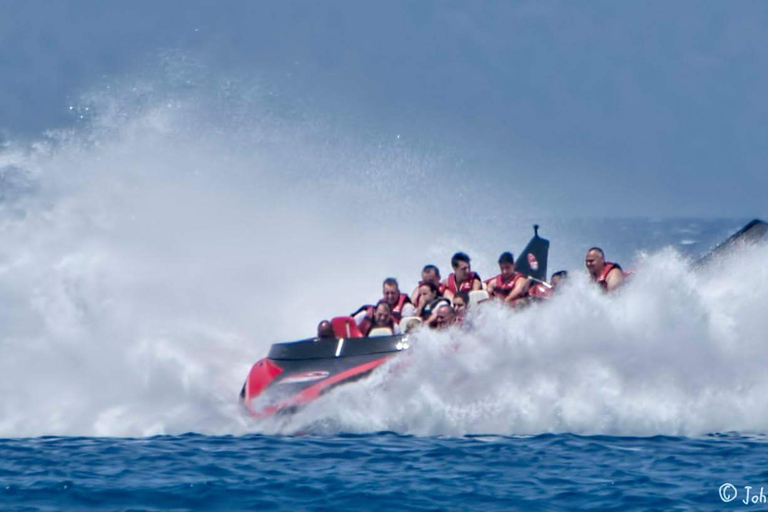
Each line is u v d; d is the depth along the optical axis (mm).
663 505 39562
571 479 43406
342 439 52562
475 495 41250
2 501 40594
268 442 51688
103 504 40312
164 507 40000
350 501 40625
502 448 49594
